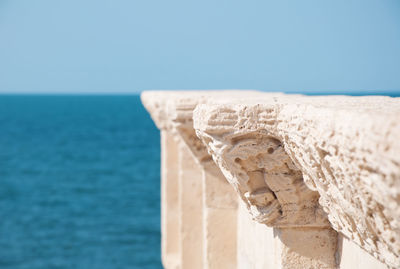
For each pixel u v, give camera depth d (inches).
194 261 325.1
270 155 140.0
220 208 254.4
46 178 1804.9
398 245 95.1
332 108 103.0
